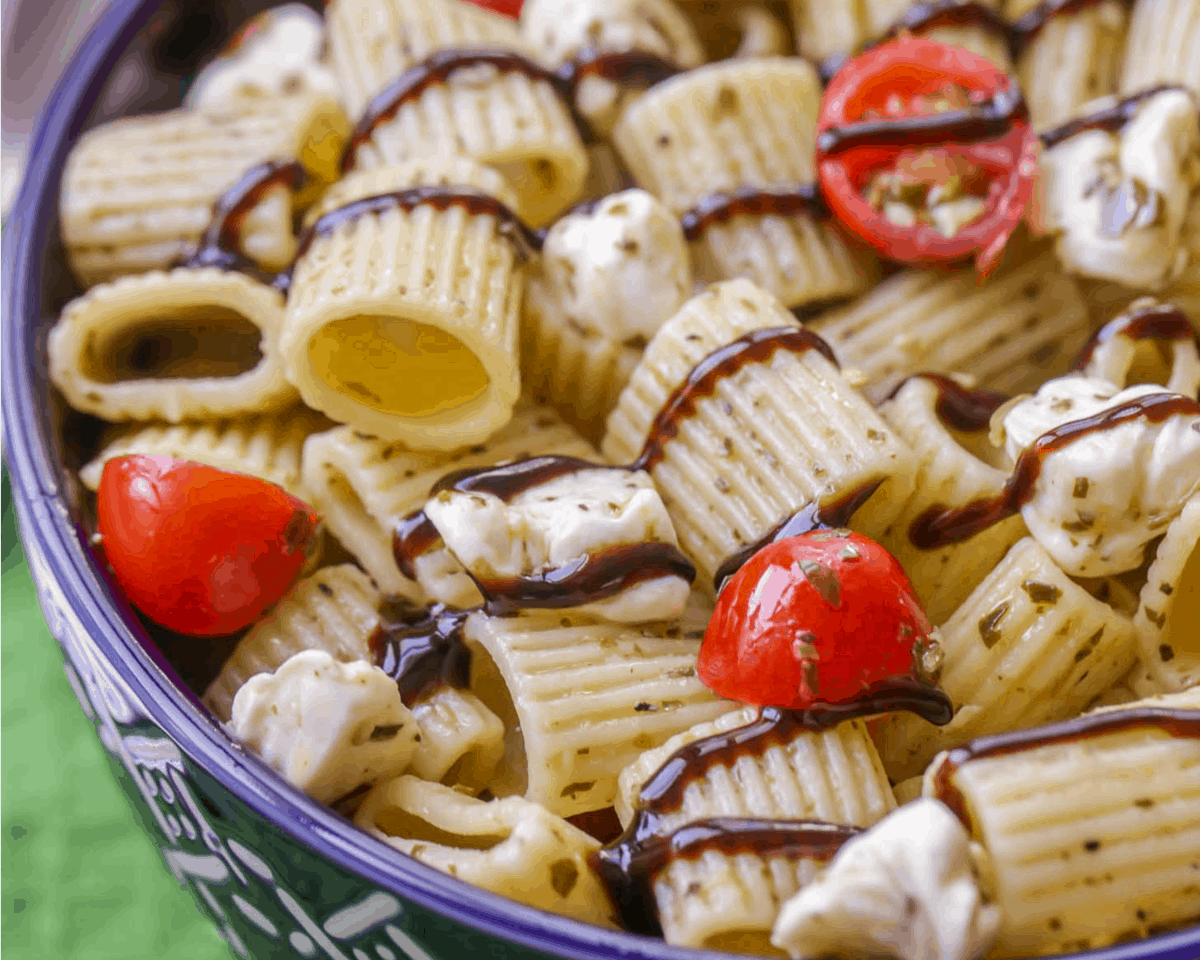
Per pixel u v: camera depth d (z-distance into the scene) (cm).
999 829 16
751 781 17
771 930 16
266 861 17
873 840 16
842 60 23
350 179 21
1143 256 20
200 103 24
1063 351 21
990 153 21
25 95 28
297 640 19
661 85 22
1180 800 16
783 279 21
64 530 19
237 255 21
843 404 19
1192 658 18
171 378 21
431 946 16
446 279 19
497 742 18
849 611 17
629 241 20
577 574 18
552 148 22
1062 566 18
